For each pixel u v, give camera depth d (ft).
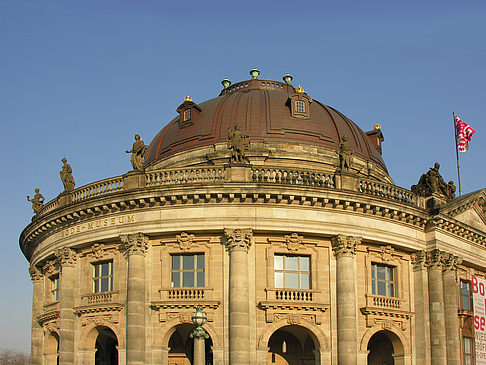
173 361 151.64
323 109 190.39
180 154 177.88
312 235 141.18
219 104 186.39
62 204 156.15
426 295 153.48
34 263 173.17
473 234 166.30
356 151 182.70
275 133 174.91
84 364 144.36
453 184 170.19
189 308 136.46
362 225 144.05
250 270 137.59
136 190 139.23
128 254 140.87
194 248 139.85
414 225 153.89
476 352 160.97
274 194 136.67
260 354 133.80
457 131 195.31
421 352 149.69
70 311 149.89
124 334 139.74
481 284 168.45
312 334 138.41
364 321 143.33
